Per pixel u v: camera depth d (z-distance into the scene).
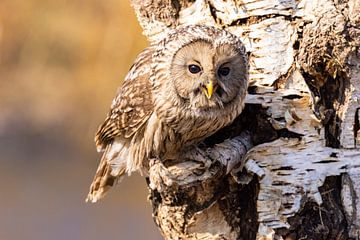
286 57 12.41
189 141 12.41
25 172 19.88
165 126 12.40
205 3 12.55
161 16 12.62
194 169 12.36
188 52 12.34
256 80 12.43
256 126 12.41
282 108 12.39
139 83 12.44
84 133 19.62
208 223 12.43
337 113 12.37
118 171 12.55
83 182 19.38
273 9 12.45
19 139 20.55
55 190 19.12
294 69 12.41
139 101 12.43
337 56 12.32
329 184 12.35
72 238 17.22
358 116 12.35
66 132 19.92
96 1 18.06
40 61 19.62
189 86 12.34
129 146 12.52
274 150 12.37
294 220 12.34
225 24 12.50
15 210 18.39
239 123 12.45
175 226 12.45
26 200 18.88
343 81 12.36
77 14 18.67
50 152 20.11
